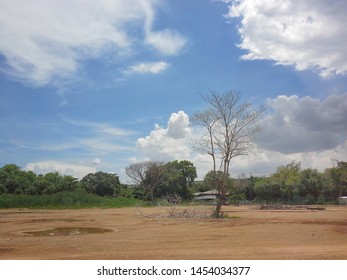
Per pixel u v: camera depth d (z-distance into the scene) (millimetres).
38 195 79750
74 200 72938
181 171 102188
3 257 14812
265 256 14039
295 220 35125
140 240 20750
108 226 31078
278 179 90375
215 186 44469
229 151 41844
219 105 52062
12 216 44938
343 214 45750
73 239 21469
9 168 90062
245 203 85938
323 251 15352
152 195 95438
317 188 84250
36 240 21016
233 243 18969
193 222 34250
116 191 101250
